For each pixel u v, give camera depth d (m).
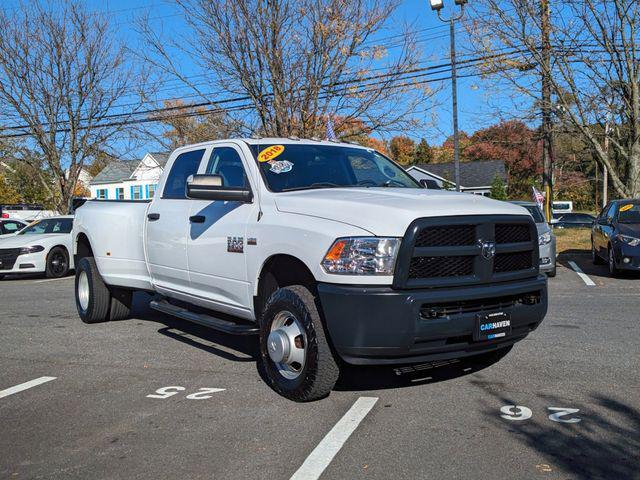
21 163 29.72
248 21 16.23
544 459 3.49
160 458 3.63
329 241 4.20
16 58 22.34
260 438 3.90
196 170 6.09
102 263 7.44
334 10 16.28
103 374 5.54
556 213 36.25
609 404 4.40
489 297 4.25
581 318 7.72
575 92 16.98
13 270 14.09
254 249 4.90
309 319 4.32
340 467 3.45
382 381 5.09
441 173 52.94
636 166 16.95
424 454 3.59
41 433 4.11
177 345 6.63
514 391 4.73
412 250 4.03
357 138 18.25
